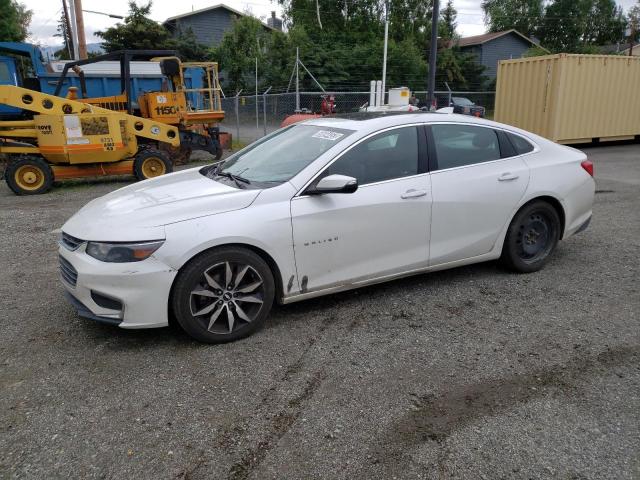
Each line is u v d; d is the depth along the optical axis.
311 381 3.18
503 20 61.75
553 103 14.48
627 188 9.30
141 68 15.54
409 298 4.40
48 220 7.54
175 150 13.26
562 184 4.85
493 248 4.68
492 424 2.77
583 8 60.16
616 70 15.26
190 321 3.49
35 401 2.97
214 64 14.01
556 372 3.27
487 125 4.64
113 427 2.75
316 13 43.22
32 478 2.39
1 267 5.31
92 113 10.41
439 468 2.46
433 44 11.92
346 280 4.02
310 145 4.18
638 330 3.82
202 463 2.49
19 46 13.66
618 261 5.30
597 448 2.59
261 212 3.60
